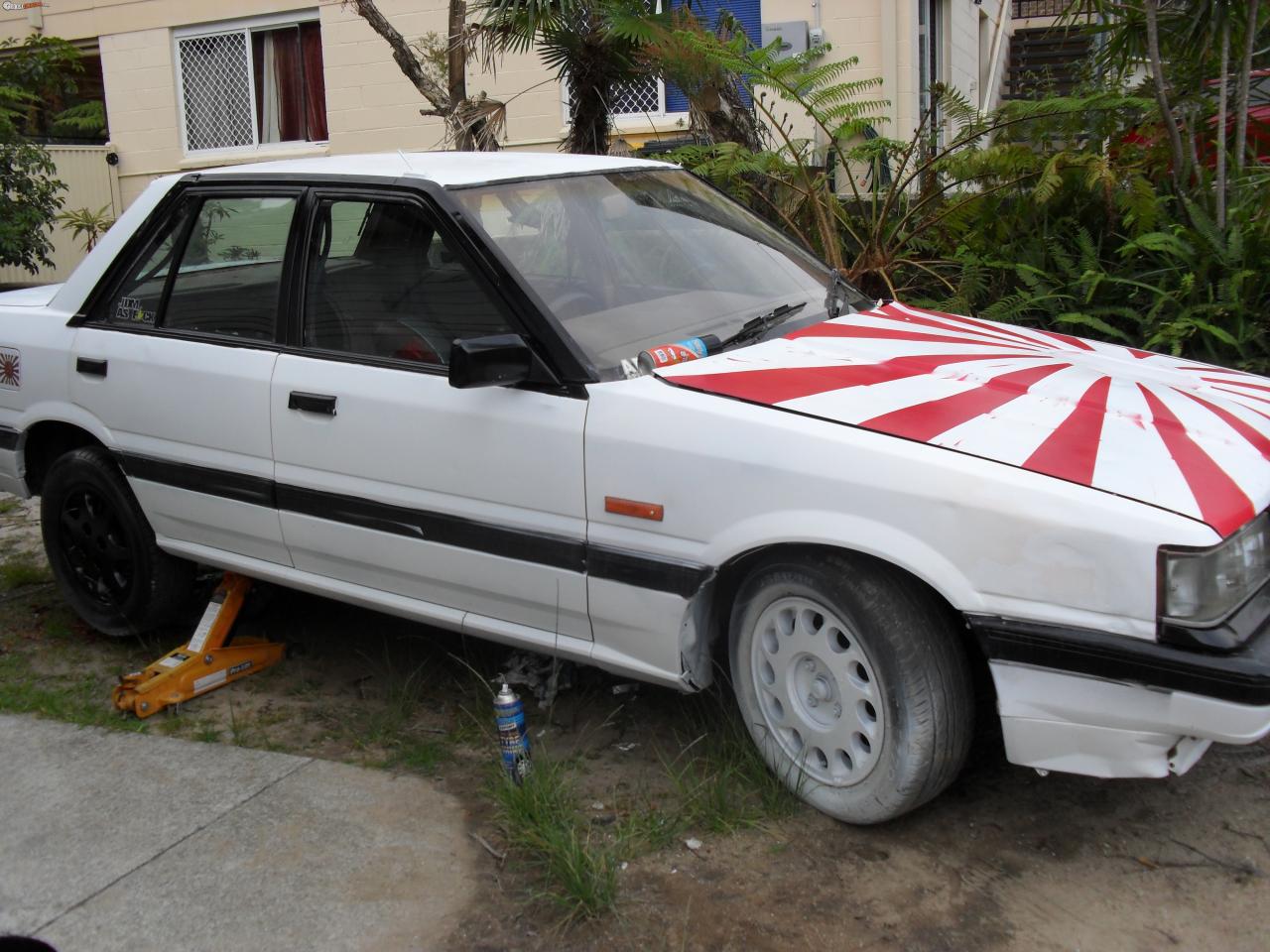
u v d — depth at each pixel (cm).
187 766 369
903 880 297
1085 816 322
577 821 326
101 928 292
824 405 306
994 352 361
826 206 707
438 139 1102
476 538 348
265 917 293
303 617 485
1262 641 261
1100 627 264
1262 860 301
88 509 459
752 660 328
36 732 395
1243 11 613
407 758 368
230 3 1162
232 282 404
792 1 958
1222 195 612
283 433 382
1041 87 906
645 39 672
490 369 314
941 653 291
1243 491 277
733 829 319
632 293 367
